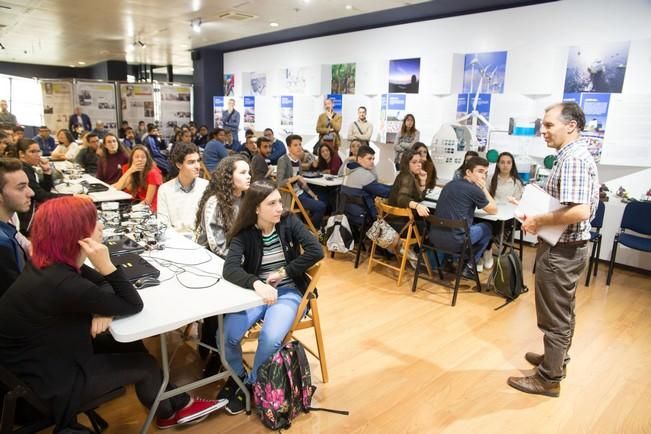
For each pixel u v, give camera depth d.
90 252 1.54
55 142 8.70
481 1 5.48
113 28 8.33
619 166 4.77
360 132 7.12
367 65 7.29
